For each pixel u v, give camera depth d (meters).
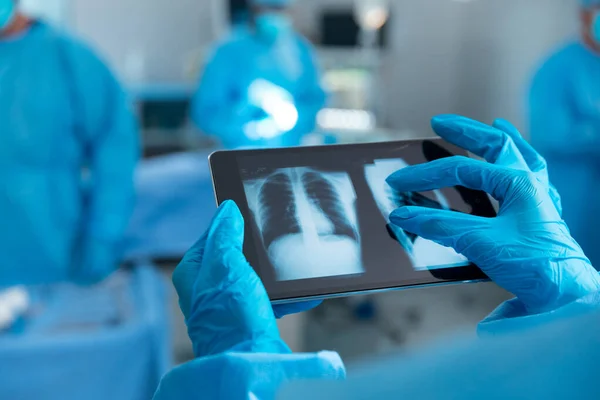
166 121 3.90
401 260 0.69
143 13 4.68
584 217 2.72
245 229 0.70
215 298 0.61
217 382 0.50
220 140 3.14
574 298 0.62
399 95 5.19
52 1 4.46
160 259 3.07
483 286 3.74
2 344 1.70
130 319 1.88
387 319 3.27
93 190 2.11
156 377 1.83
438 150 0.78
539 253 0.62
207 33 4.77
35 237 2.04
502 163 0.70
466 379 0.28
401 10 5.09
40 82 2.01
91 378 1.75
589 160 2.70
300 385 0.32
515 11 4.68
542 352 0.28
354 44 4.26
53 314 1.91
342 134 3.49
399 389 0.29
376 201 0.74
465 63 5.24
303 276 0.68
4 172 1.99
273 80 3.10
